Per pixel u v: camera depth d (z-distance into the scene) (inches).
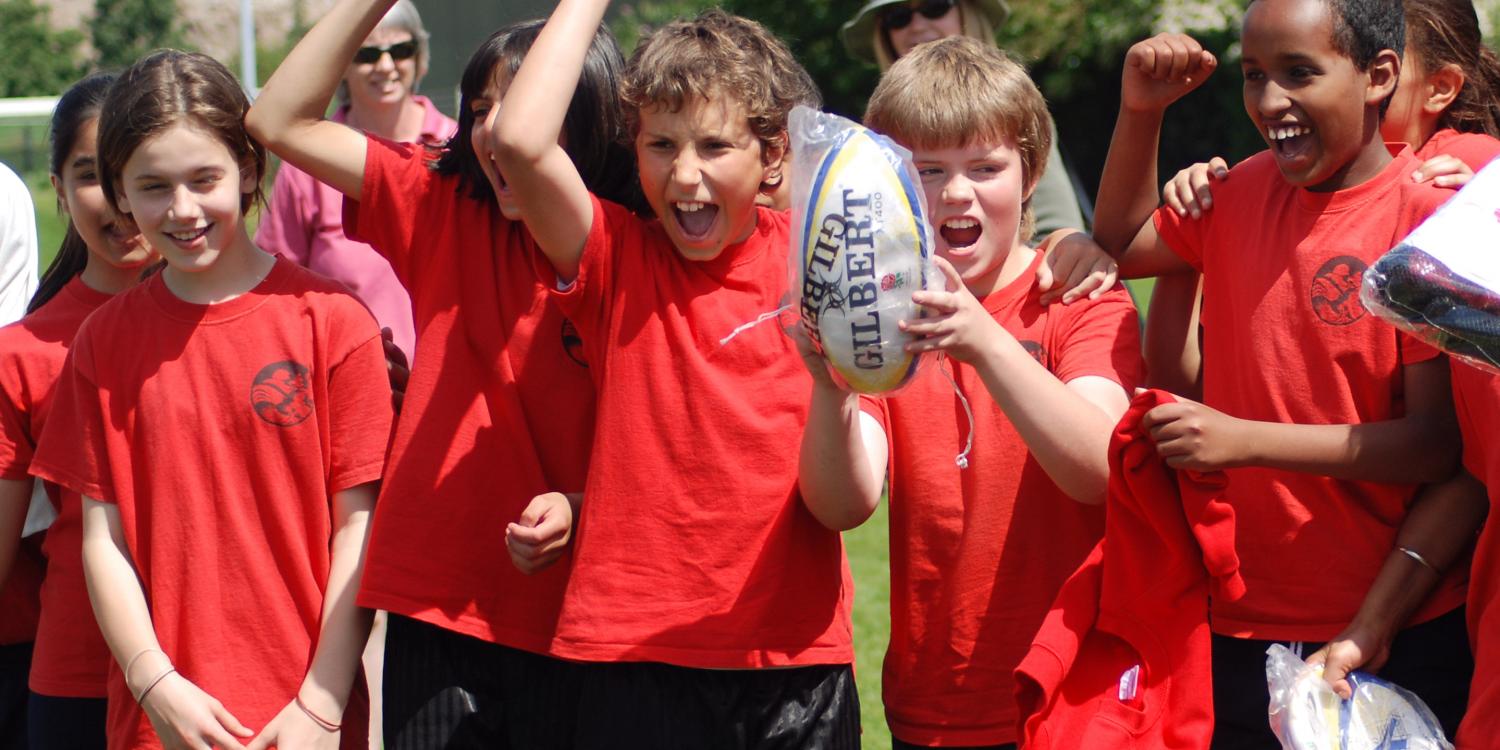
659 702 242.5
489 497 261.7
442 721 259.1
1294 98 236.5
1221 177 265.7
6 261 330.0
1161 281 289.0
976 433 257.3
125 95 260.4
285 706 262.2
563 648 245.3
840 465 231.9
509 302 265.7
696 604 242.2
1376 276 215.5
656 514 244.5
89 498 265.7
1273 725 232.8
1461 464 240.7
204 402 263.0
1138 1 1482.5
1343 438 234.2
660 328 248.5
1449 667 242.2
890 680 267.3
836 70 1546.5
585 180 272.4
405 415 264.5
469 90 264.7
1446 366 236.8
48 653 283.6
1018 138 257.6
